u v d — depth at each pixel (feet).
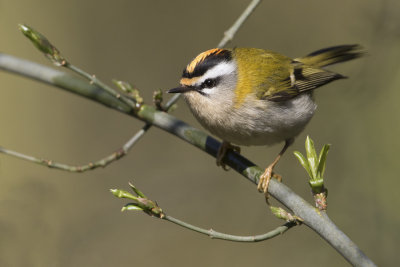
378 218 34.32
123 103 22.20
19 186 32.63
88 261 33.37
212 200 38.40
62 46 49.44
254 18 47.14
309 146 18.49
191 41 49.06
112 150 46.73
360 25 36.99
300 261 35.47
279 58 27.22
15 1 49.06
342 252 17.08
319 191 18.02
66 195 39.01
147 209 17.06
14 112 47.93
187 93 24.38
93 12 50.55
